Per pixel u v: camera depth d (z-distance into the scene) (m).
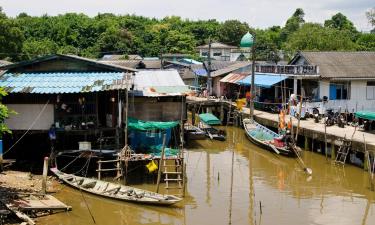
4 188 20.23
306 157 29.84
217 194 22.02
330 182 24.33
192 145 34.62
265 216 18.97
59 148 25.59
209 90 52.09
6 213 16.91
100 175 23.55
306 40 64.88
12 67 25.19
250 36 57.88
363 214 19.34
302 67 37.62
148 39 88.00
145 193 20.41
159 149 25.31
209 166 27.97
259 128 36.06
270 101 43.44
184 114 31.39
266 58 74.44
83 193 21.47
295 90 38.03
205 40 93.50
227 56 83.06
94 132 24.39
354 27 95.56
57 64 25.64
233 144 34.94
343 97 38.19
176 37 88.56
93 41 82.88
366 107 38.53
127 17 102.06
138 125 26.42
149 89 31.06
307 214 19.30
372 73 38.09
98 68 25.86
